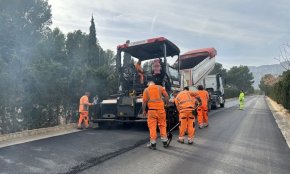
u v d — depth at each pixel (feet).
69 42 96.89
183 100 27.76
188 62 63.87
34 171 18.51
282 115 61.36
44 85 36.45
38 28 86.74
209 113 62.44
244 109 77.56
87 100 38.37
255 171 18.88
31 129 35.29
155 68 37.45
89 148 25.27
